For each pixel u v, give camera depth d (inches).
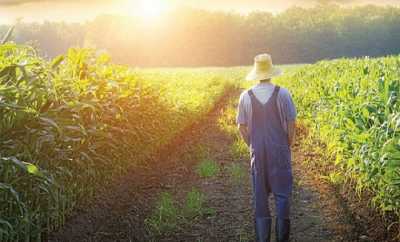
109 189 254.8
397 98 269.7
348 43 4306.1
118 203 247.1
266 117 196.9
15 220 164.4
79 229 204.5
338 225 226.4
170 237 216.7
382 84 309.6
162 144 385.7
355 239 209.5
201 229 227.1
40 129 179.0
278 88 198.5
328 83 502.3
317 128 407.8
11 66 175.3
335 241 209.5
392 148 203.8
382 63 719.7
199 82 930.1
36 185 174.2
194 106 542.6
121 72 314.8
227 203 267.3
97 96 258.2
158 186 297.7
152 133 351.6
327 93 481.7
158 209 250.7
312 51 4301.2
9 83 178.5
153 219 236.7
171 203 256.8
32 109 180.9
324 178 301.4
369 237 209.9
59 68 240.8
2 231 149.2
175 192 289.7
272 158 195.5
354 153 257.6
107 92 268.1
